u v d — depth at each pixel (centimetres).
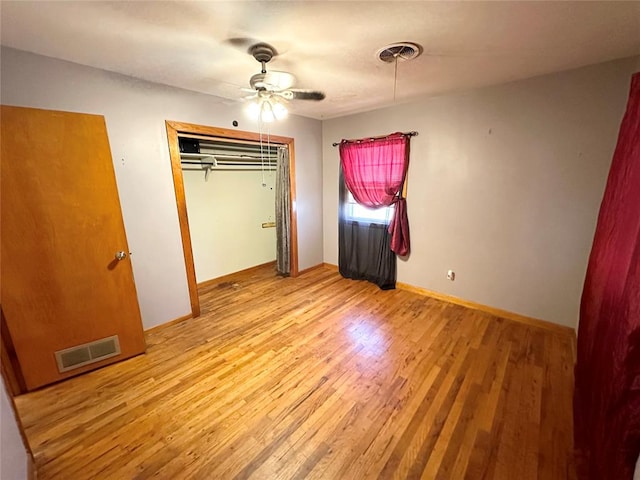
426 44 179
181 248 284
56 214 194
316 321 290
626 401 102
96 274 213
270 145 371
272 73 184
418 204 338
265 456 150
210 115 286
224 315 306
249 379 208
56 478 140
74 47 180
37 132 182
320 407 182
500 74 235
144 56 195
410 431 163
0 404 123
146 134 247
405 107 327
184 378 210
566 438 157
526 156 257
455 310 311
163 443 158
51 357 201
